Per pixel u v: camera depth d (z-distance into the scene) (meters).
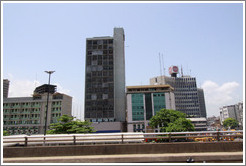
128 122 80.69
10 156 9.74
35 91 94.31
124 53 99.00
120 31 96.38
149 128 78.06
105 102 82.44
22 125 82.44
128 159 8.86
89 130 42.28
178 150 9.80
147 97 83.75
